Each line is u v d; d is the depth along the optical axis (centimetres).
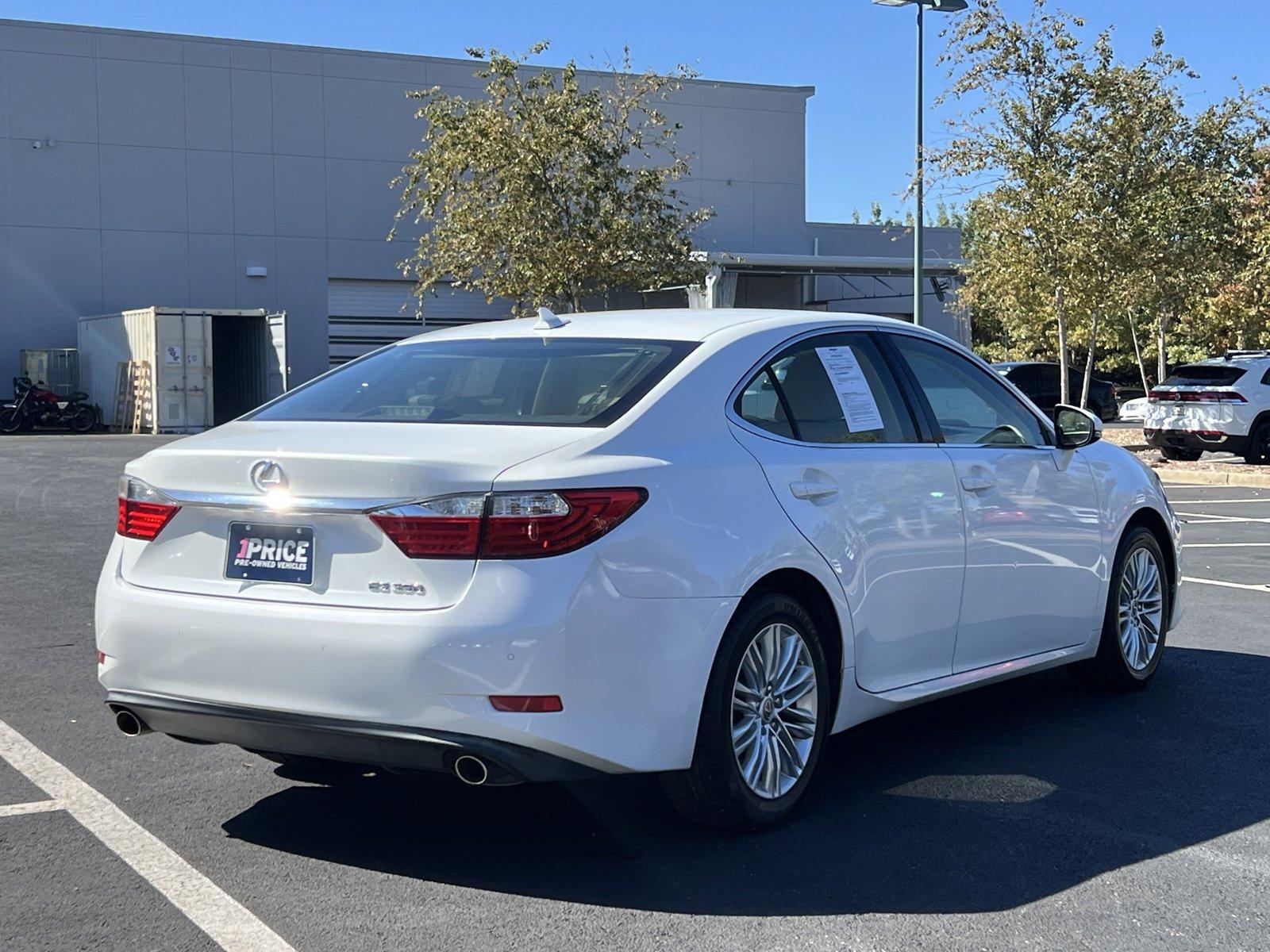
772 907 377
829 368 493
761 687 435
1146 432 2248
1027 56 2242
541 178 2555
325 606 384
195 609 400
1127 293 2314
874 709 486
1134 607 639
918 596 498
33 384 3209
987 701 628
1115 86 2233
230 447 411
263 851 421
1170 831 445
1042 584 569
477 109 2612
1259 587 945
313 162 3716
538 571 373
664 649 393
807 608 460
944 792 487
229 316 3167
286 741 393
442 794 481
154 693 411
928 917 371
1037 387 2959
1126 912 376
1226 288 2769
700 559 404
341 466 385
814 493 453
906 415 517
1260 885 397
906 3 2284
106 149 3506
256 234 3666
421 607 375
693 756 409
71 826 445
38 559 1059
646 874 402
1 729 564
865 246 4594
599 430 409
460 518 375
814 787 493
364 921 366
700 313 506
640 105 2745
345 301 3788
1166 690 647
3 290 3422
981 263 2455
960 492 520
